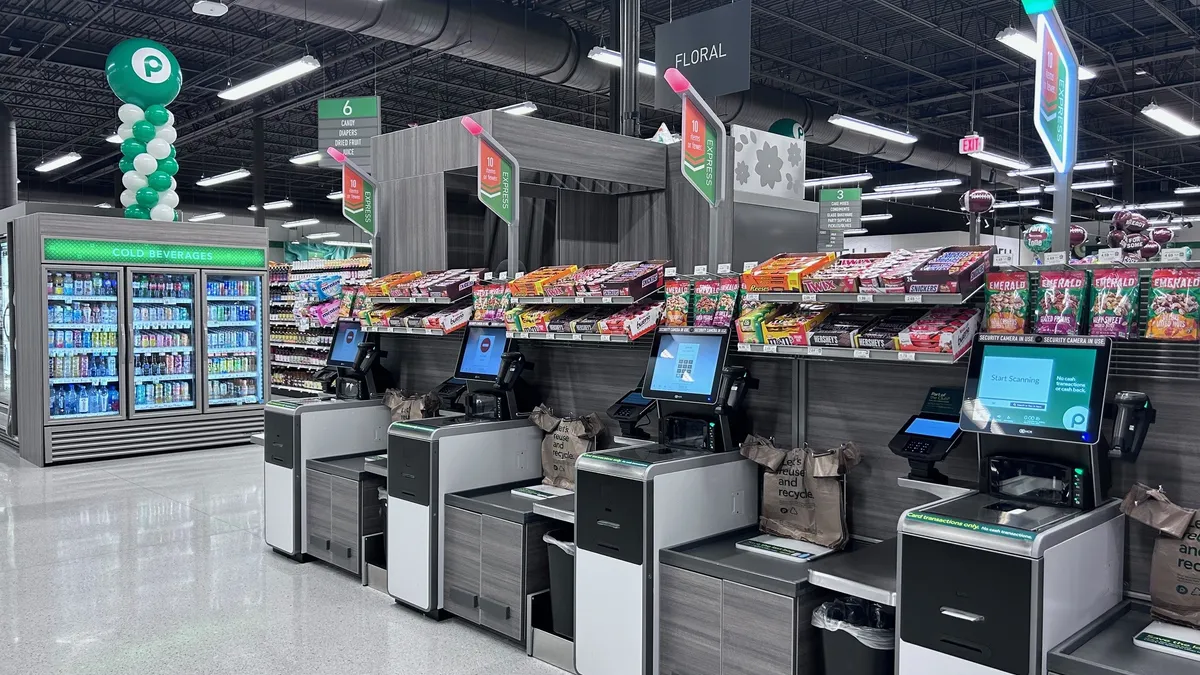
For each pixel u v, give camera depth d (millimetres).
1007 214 27000
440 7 10609
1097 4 12617
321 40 14492
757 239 5500
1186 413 2602
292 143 22891
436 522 4215
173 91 9359
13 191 13555
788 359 3623
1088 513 2518
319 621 4277
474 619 4090
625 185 5656
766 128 15781
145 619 4297
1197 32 12727
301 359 13555
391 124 21000
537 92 18031
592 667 3447
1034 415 2543
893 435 3297
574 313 4102
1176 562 2449
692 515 3355
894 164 24969
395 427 4398
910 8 13016
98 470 8070
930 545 2475
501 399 4504
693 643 3154
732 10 6660
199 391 9227
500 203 4684
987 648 2354
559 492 4168
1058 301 2613
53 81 16344
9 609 4434
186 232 9133
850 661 2801
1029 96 17500
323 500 5074
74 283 8523
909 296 2770
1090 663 2213
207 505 6691
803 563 3061
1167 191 24453
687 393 3467
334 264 13289
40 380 8273
